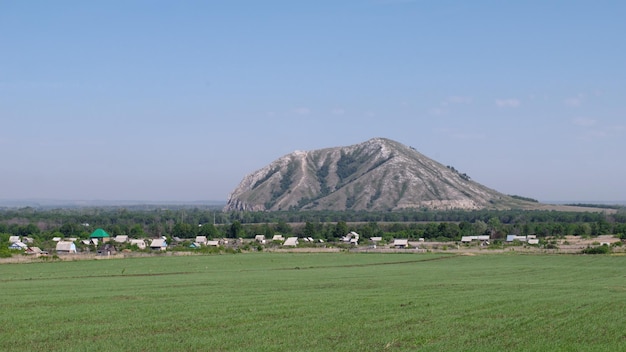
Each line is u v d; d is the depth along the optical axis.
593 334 38.12
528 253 141.00
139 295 59.78
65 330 39.38
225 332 38.69
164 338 36.62
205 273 91.44
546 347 34.09
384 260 123.31
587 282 76.25
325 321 42.81
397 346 34.38
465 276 85.69
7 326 40.88
